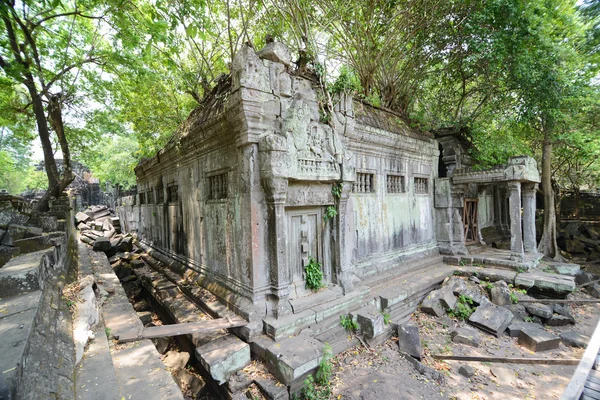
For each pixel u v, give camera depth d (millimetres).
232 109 5270
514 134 10625
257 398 4137
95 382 3359
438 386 4941
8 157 23031
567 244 13445
